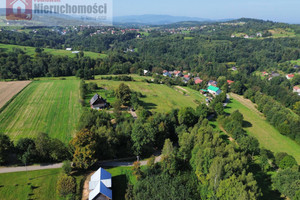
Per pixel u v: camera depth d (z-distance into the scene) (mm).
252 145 63656
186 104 109688
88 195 43625
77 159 49594
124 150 61781
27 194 42250
